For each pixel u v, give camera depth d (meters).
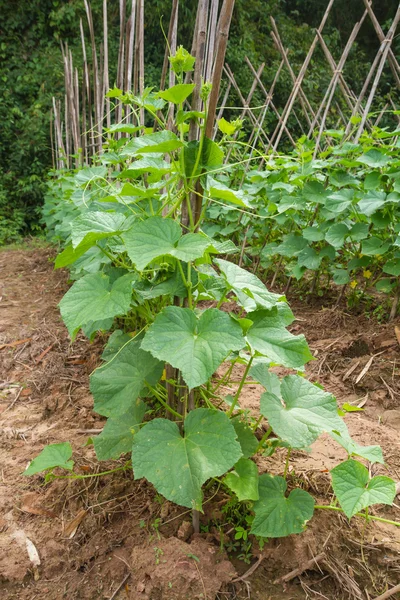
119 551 1.65
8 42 10.72
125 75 4.18
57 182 6.67
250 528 1.66
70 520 1.81
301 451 2.08
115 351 1.93
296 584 1.54
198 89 1.61
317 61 13.15
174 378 1.77
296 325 3.56
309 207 4.05
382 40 4.01
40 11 10.75
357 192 3.51
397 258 3.24
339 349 3.09
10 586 1.59
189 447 1.43
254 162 5.40
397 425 2.39
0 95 10.30
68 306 1.55
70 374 2.89
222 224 4.77
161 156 2.04
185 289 1.56
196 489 1.35
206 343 1.33
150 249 1.39
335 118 11.72
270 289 4.36
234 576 1.52
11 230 9.34
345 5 14.45
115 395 1.62
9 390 2.81
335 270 3.70
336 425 1.55
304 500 1.55
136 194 1.71
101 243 2.09
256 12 12.92
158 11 9.71
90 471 1.98
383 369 2.80
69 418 2.44
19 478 2.02
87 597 1.53
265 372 1.78
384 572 1.56
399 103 12.38
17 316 3.97
